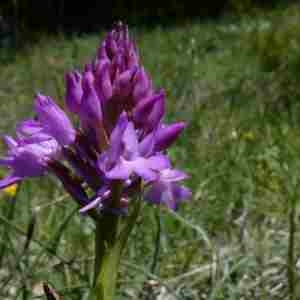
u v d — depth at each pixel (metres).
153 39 0.83
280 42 0.60
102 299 0.13
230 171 0.27
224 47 0.69
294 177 0.26
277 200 0.25
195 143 0.30
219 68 0.55
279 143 0.30
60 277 0.19
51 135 0.13
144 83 0.13
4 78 0.61
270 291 0.20
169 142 0.13
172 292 0.18
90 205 0.13
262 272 0.21
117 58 0.13
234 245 0.22
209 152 0.29
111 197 0.13
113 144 0.13
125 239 0.13
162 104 0.13
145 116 0.13
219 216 0.24
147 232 0.22
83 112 0.13
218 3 1.22
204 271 0.20
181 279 0.20
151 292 0.19
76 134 0.13
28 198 0.24
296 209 0.24
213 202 0.25
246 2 1.06
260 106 0.38
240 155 0.29
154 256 0.19
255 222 0.24
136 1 1.25
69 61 0.34
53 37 0.79
